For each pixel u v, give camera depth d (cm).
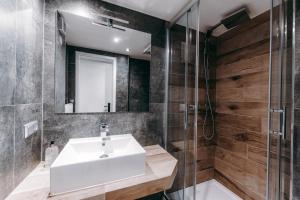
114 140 128
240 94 179
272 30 105
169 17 160
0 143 68
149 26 157
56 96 122
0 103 68
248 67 170
